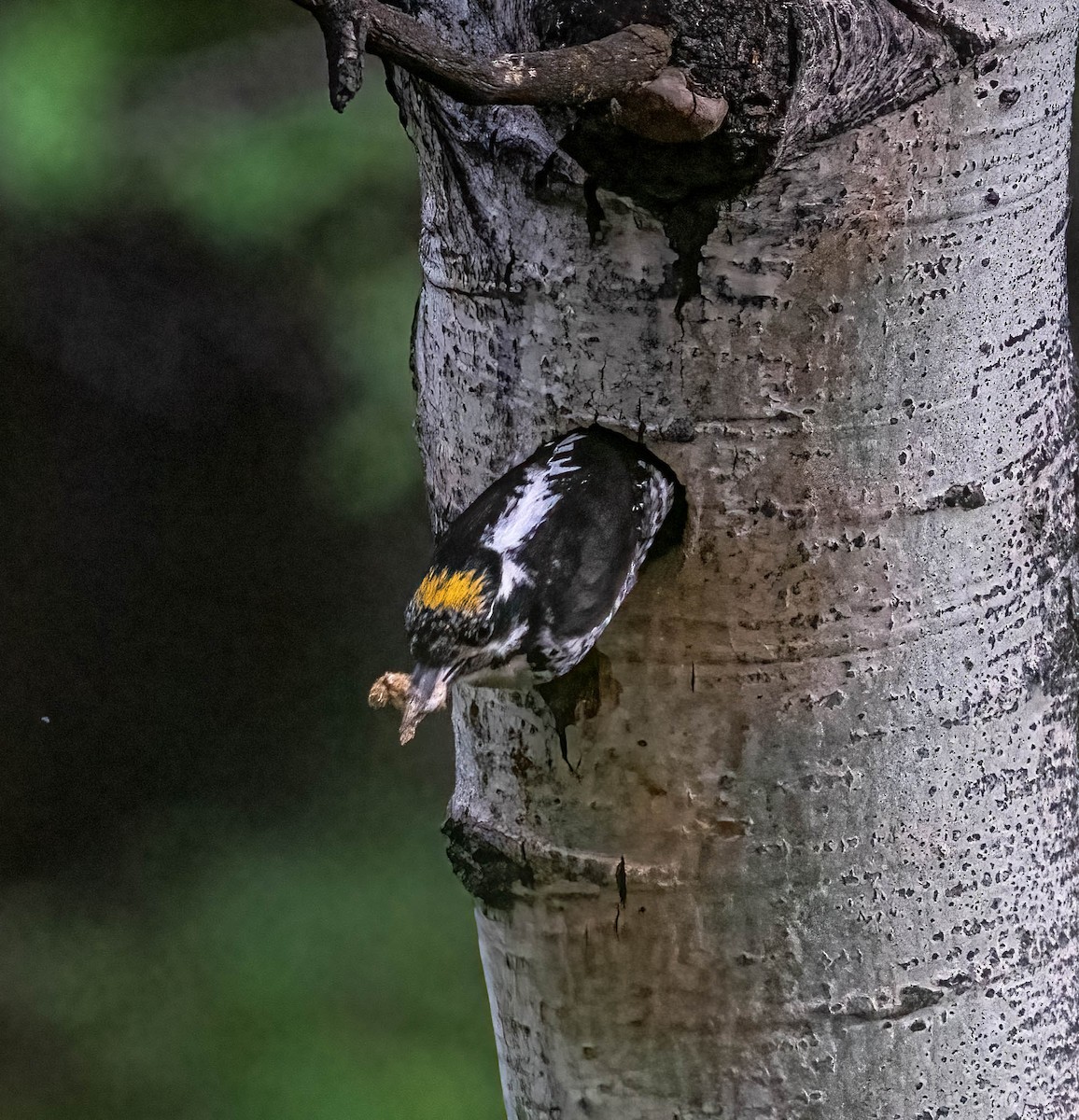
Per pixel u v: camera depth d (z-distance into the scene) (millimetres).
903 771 6301
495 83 6141
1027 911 6336
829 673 6289
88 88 10492
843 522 6273
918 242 6250
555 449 6266
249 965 13844
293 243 11555
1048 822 6336
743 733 6293
